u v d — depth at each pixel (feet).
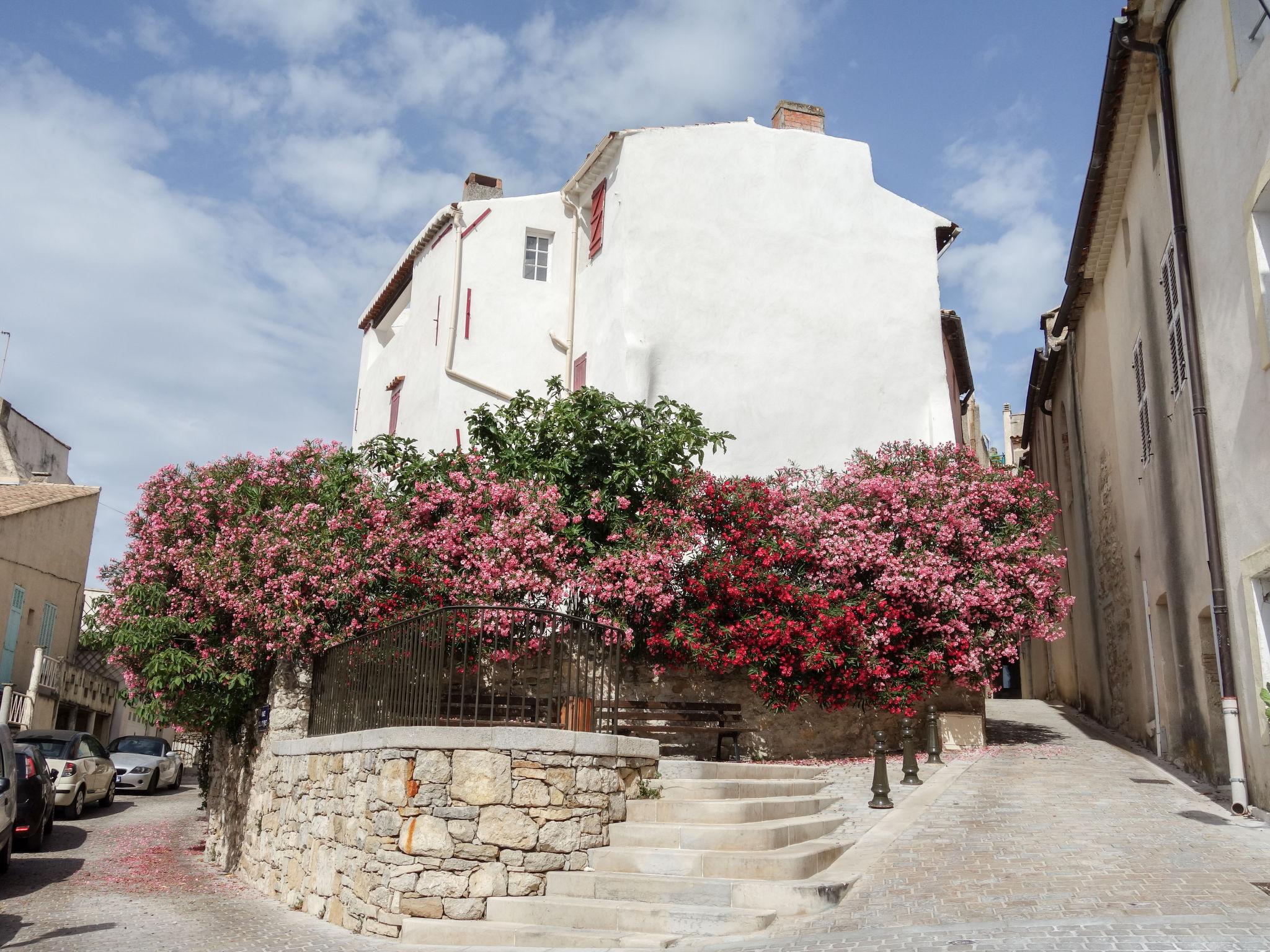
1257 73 32.04
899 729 53.01
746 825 30.55
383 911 28.37
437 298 74.33
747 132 69.97
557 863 28.78
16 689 91.81
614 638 32.89
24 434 120.67
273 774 41.09
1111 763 49.78
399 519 47.32
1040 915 23.84
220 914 33.50
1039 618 53.21
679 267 67.15
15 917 32.42
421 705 30.68
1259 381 32.68
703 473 52.54
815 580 52.39
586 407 51.55
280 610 43.68
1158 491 48.39
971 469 56.85
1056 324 72.49
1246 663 34.88
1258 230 32.50
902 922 24.44
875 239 70.28
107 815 67.87
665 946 24.76
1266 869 27.14
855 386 67.77
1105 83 44.73
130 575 51.06
